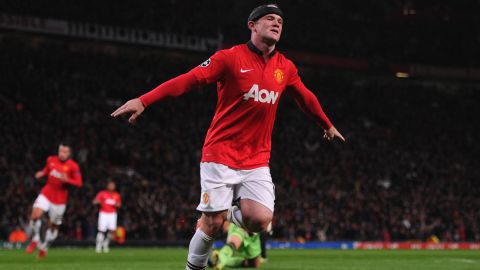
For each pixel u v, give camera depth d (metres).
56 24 57.03
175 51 64.81
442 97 75.88
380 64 73.19
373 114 71.00
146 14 63.06
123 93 60.12
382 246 46.81
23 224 38.34
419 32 78.88
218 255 18.02
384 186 56.41
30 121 49.47
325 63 71.31
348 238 48.16
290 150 58.09
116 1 61.88
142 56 64.94
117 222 41.47
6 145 45.34
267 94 9.18
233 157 9.22
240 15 70.25
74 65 59.50
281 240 45.72
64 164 23.66
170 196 44.75
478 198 58.47
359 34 76.88
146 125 55.16
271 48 9.31
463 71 76.38
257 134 9.32
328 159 58.72
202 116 59.97
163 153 51.81
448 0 77.44
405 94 74.94
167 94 8.59
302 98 10.00
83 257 26.22
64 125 50.47
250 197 9.27
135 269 19.47
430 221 52.00
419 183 58.34
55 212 23.77
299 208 47.94
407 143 66.19
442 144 67.31
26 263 21.14
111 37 60.12
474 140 70.06
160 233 42.03
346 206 50.31
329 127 10.41
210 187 9.17
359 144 63.59
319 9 75.75
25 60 56.84
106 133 51.53
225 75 9.10
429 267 22.23
